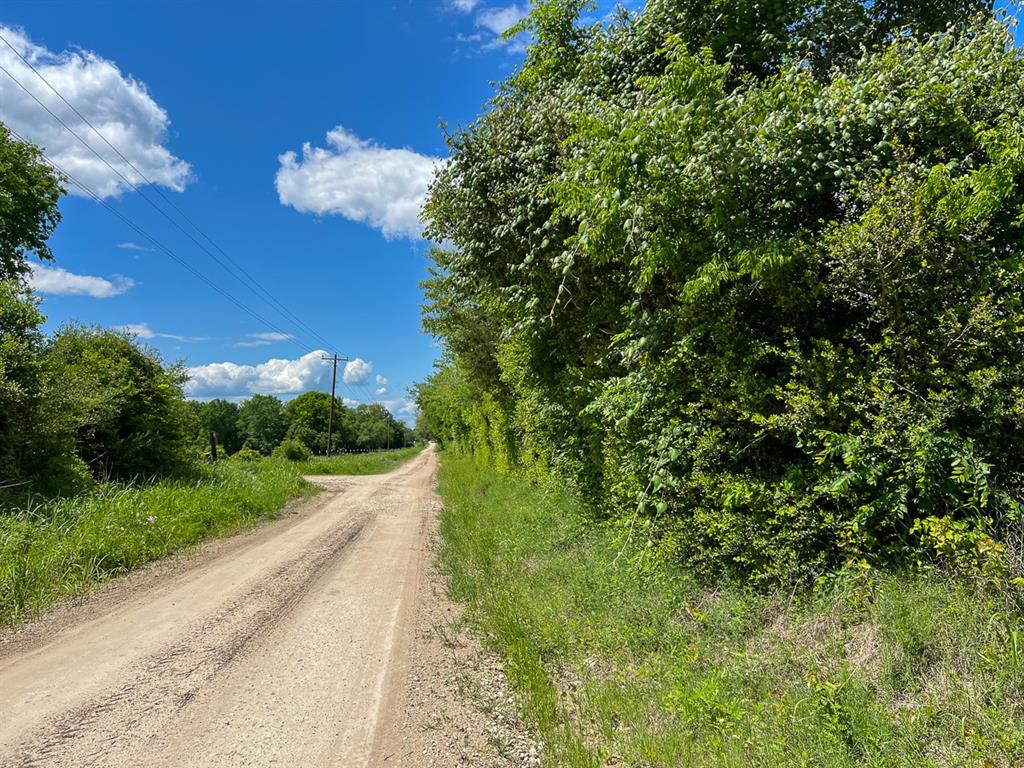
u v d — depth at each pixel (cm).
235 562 880
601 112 562
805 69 503
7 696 412
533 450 1351
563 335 791
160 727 364
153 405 1569
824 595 388
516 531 976
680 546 495
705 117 436
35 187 1897
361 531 1188
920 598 333
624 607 499
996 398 341
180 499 1162
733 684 345
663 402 522
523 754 333
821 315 444
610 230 487
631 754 311
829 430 388
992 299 350
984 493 321
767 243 399
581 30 814
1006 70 385
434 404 4984
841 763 257
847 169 401
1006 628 287
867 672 315
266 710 389
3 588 641
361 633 548
